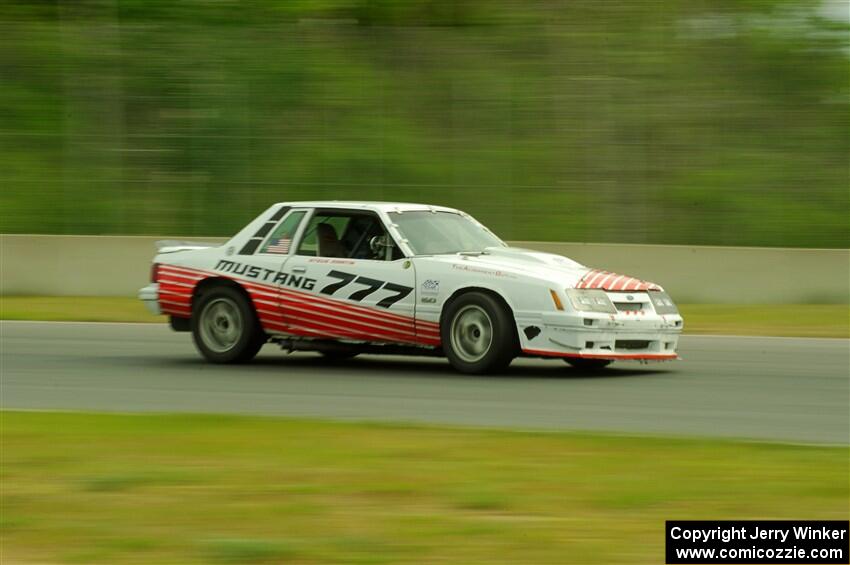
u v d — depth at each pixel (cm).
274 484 1258
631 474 1306
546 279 2156
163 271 2544
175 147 5056
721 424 1719
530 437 1537
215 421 1673
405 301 2266
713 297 3925
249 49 5238
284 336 2412
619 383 2173
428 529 1078
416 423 1652
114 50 5328
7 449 1462
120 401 1969
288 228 2434
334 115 5031
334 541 1038
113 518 1126
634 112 4838
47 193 4969
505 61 5041
